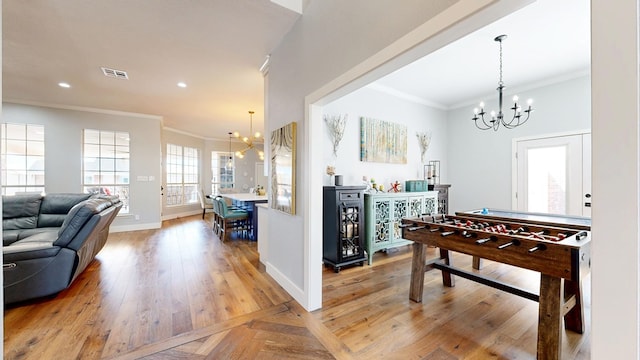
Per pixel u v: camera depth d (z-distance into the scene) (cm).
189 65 340
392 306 238
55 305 236
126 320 212
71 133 518
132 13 235
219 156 931
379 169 442
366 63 171
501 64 353
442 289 275
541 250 165
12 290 229
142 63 334
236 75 373
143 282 290
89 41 281
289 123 268
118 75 371
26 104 483
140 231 569
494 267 339
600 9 81
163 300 247
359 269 337
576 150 384
